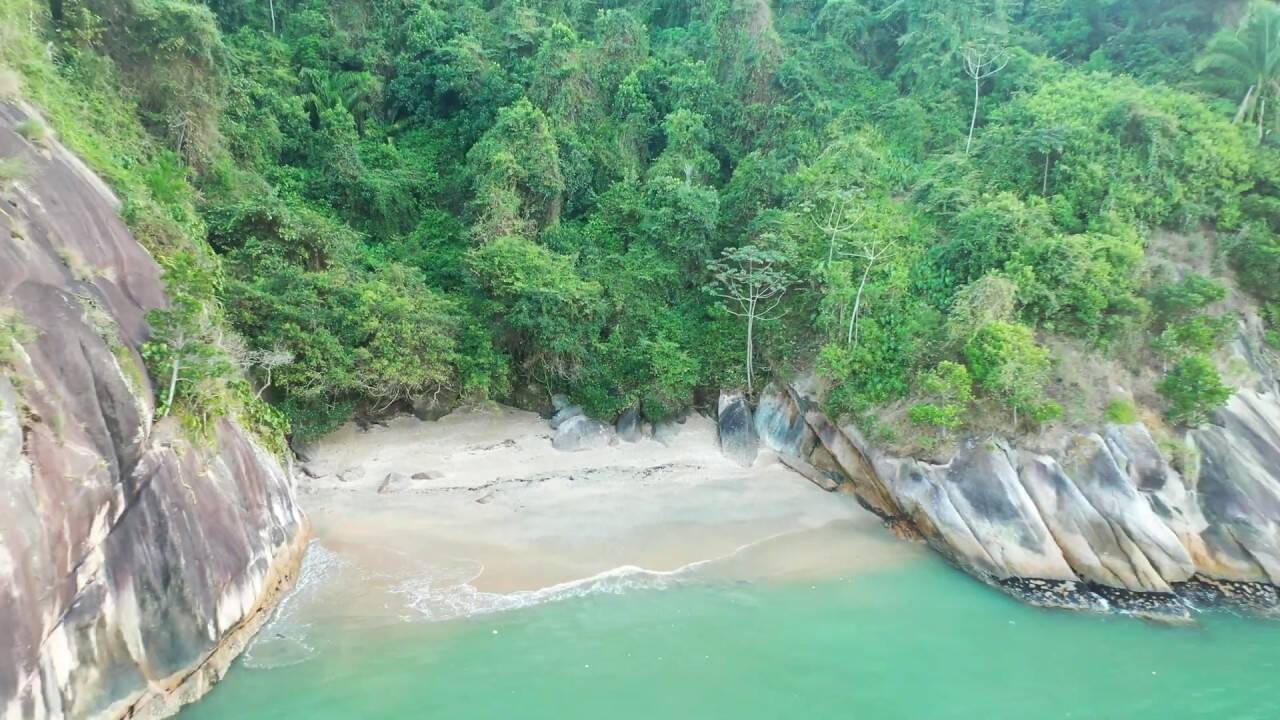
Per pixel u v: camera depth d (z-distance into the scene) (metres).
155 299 17.52
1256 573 20.67
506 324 27.95
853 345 26.06
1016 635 18.69
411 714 15.14
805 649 17.91
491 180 31.42
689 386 28.58
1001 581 20.88
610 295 29.31
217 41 27.27
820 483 26.05
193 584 15.12
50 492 12.22
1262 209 26.53
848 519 24.14
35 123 16.19
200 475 16.38
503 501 24.11
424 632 17.72
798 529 23.42
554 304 27.33
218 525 16.33
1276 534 20.80
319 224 26.75
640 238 31.73
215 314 20.50
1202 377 22.05
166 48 25.56
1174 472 21.78
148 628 14.12
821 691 16.47
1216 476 21.66
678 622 18.72
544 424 28.78
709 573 20.91
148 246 19.06
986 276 24.50
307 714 14.98
